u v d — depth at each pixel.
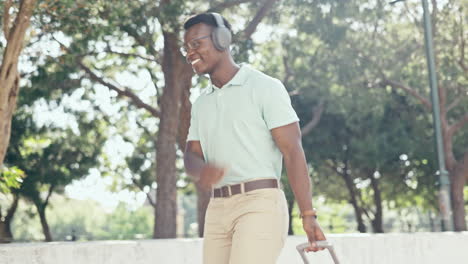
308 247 2.79
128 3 16.31
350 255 5.68
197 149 3.14
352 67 23.17
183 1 17.19
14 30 10.52
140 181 30.72
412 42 24.80
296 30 23.19
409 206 39.59
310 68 23.97
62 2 12.43
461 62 24.09
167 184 20.30
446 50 24.08
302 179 2.81
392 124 28.55
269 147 2.93
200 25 2.96
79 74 22.58
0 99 10.45
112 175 30.83
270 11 21.73
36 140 27.06
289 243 5.34
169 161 20.31
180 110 20.42
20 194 28.86
